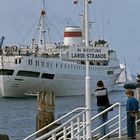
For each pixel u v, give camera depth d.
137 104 28.16
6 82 125.00
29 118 82.56
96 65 144.50
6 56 125.56
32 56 125.62
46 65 127.81
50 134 19.84
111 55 155.38
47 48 145.00
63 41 148.38
